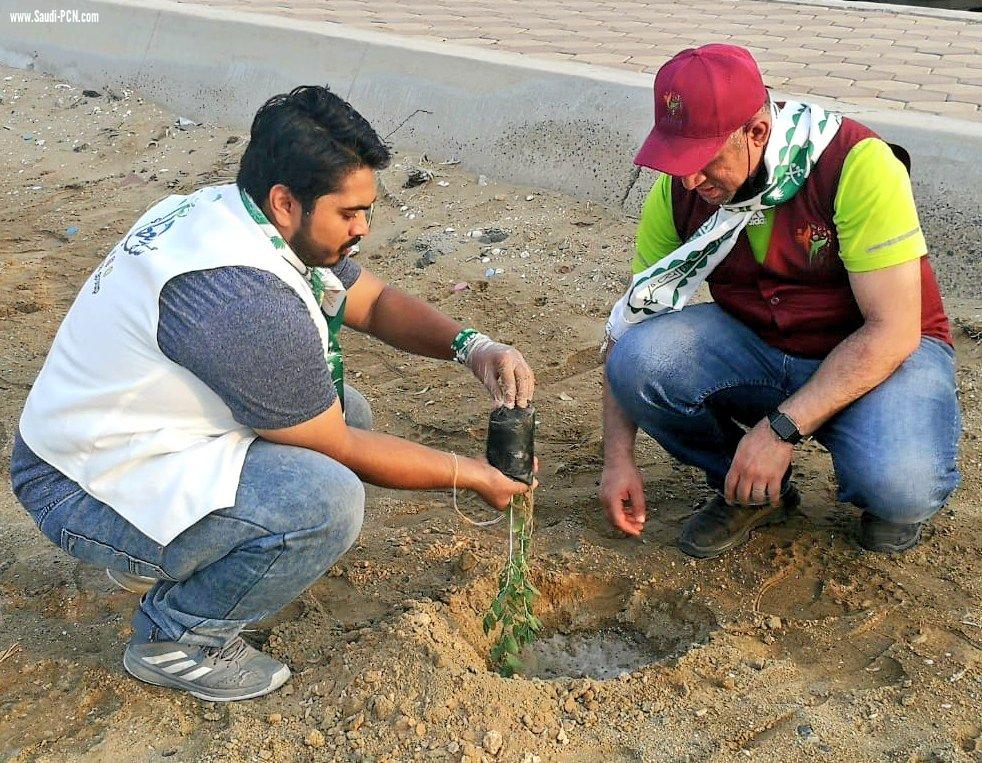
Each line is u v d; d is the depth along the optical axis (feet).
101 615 9.80
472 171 20.65
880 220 8.96
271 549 8.10
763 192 9.12
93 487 8.03
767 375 10.34
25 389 14.07
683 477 11.96
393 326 10.05
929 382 9.60
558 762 8.01
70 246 19.36
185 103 25.30
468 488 8.82
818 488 11.55
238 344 7.39
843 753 8.03
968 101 18.67
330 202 7.52
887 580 10.03
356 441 8.34
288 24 24.41
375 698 8.37
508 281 16.99
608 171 19.06
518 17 26.94
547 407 13.48
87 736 8.45
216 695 8.62
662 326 10.30
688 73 8.73
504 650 9.16
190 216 7.83
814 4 28.35
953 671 8.85
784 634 9.45
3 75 28.45
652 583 10.17
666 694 8.70
